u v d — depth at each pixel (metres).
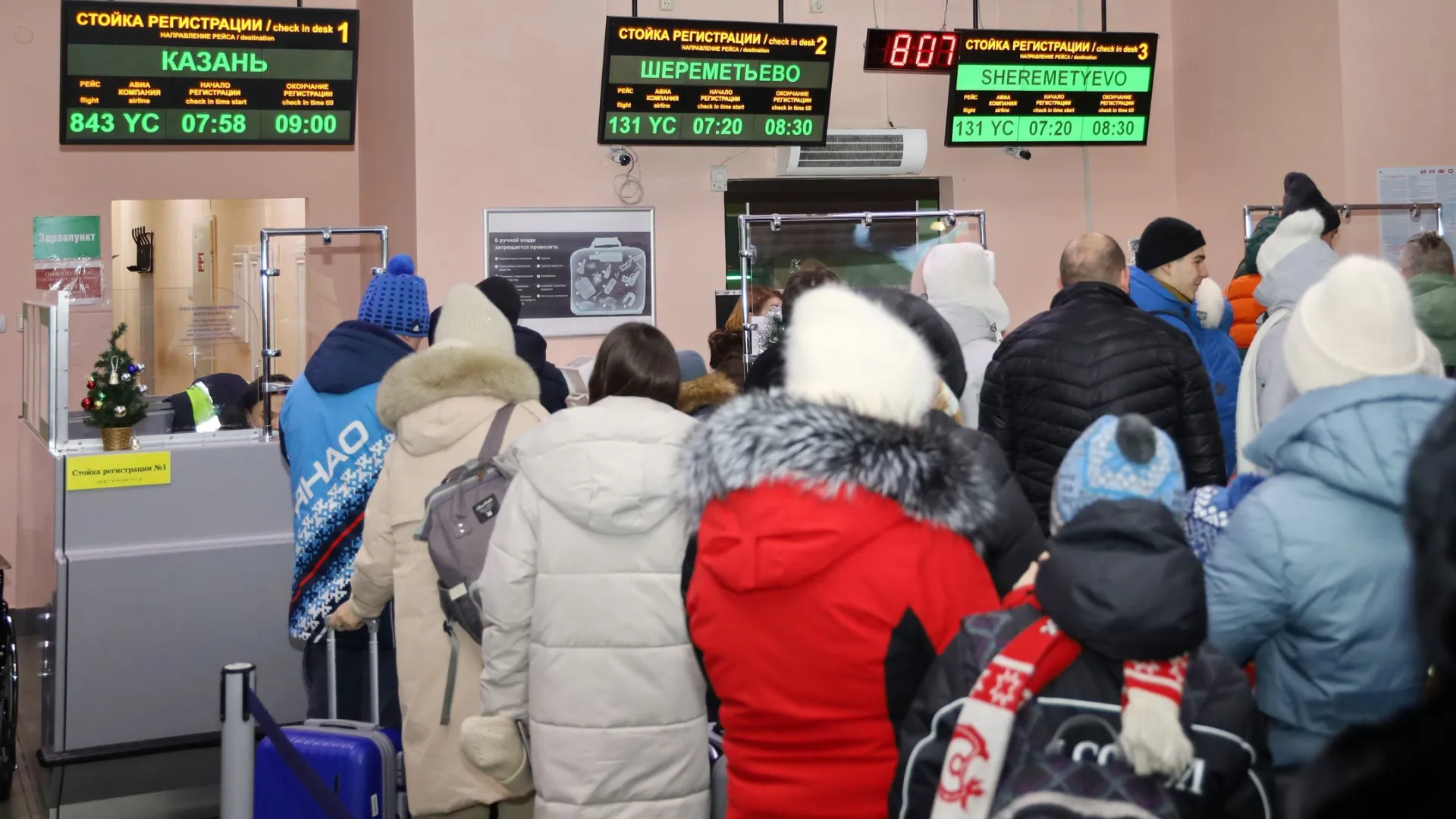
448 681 2.65
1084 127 6.71
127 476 3.98
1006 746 1.34
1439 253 4.43
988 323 3.51
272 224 7.70
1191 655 1.36
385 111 7.18
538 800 2.26
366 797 2.81
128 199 7.30
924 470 1.51
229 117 5.72
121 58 5.53
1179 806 1.32
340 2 7.83
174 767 3.94
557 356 6.75
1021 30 6.50
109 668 3.95
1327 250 3.10
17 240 7.07
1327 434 1.70
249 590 4.11
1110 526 1.32
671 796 2.21
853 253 7.30
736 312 4.54
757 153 7.07
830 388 1.60
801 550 1.50
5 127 7.05
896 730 1.55
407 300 3.30
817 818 1.58
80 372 4.12
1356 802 0.77
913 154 7.11
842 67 7.17
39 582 4.34
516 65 6.64
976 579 1.57
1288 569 1.70
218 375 4.57
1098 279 2.93
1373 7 6.43
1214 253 7.36
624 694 2.19
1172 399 2.77
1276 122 6.83
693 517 1.71
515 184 6.64
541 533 2.24
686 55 6.07
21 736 4.40
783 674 1.57
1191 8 7.48
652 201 6.91
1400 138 6.47
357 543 3.19
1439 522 0.75
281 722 4.16
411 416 2.70
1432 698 0.77
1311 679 1.74
